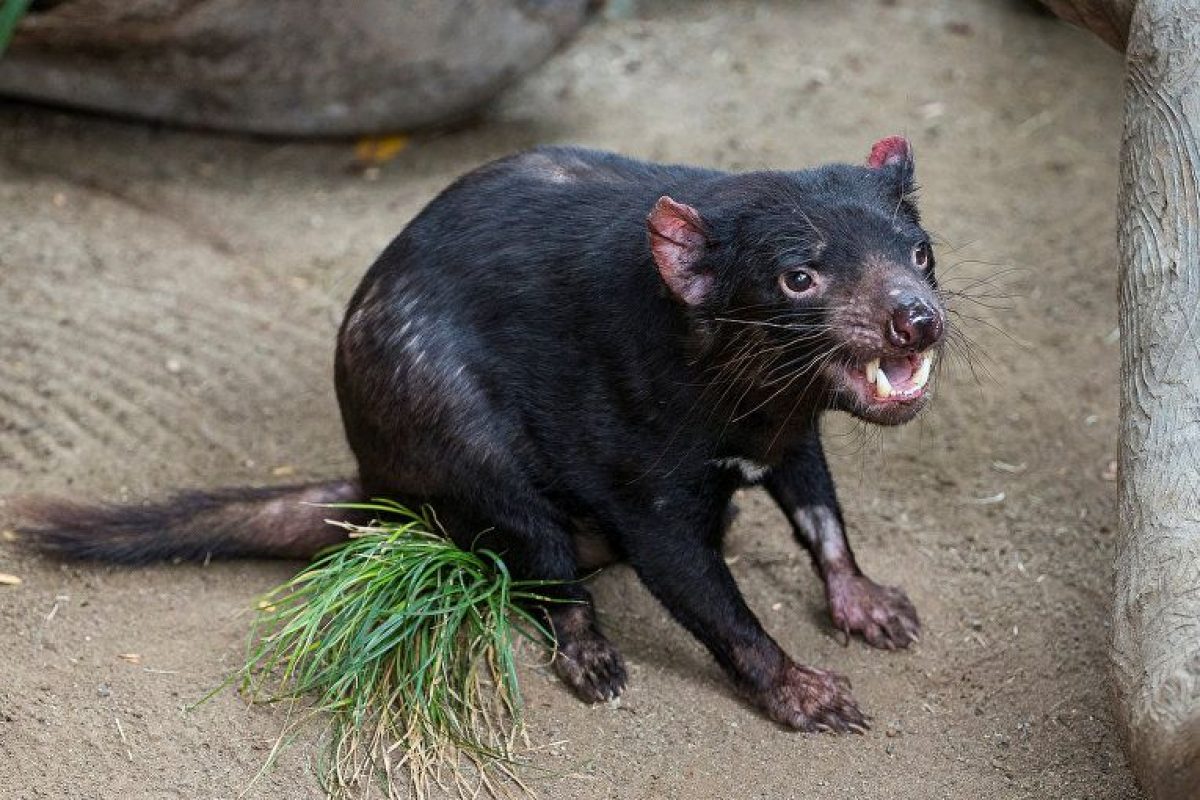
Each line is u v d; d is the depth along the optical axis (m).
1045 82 8.88
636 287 4.49
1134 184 4.27
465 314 4.73
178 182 8.01
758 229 4.21
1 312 6.79
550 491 4.80
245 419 6.28
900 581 5.40
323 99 7.99
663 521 4.66
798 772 4.50
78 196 7.79
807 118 8.48
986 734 4.68
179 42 7.71
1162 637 3.39
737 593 4.73
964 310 6.92
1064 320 6.92
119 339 6.70
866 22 9.54
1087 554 5.53
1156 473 3.73
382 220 7.70
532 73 8.46
